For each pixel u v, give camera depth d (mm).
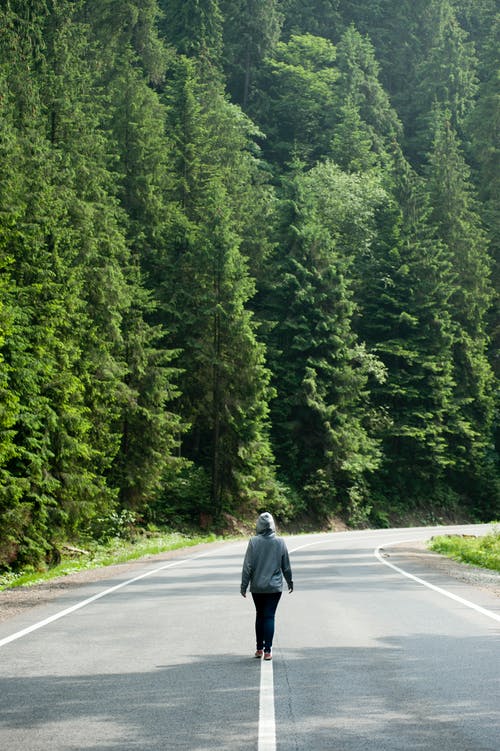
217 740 5871
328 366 56438
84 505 28125
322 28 109000
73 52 46406
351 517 57312
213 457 48531
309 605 13891
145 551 30484
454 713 6645
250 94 92750
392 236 67938
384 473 62219
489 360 73125
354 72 94375
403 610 13156
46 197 30672
